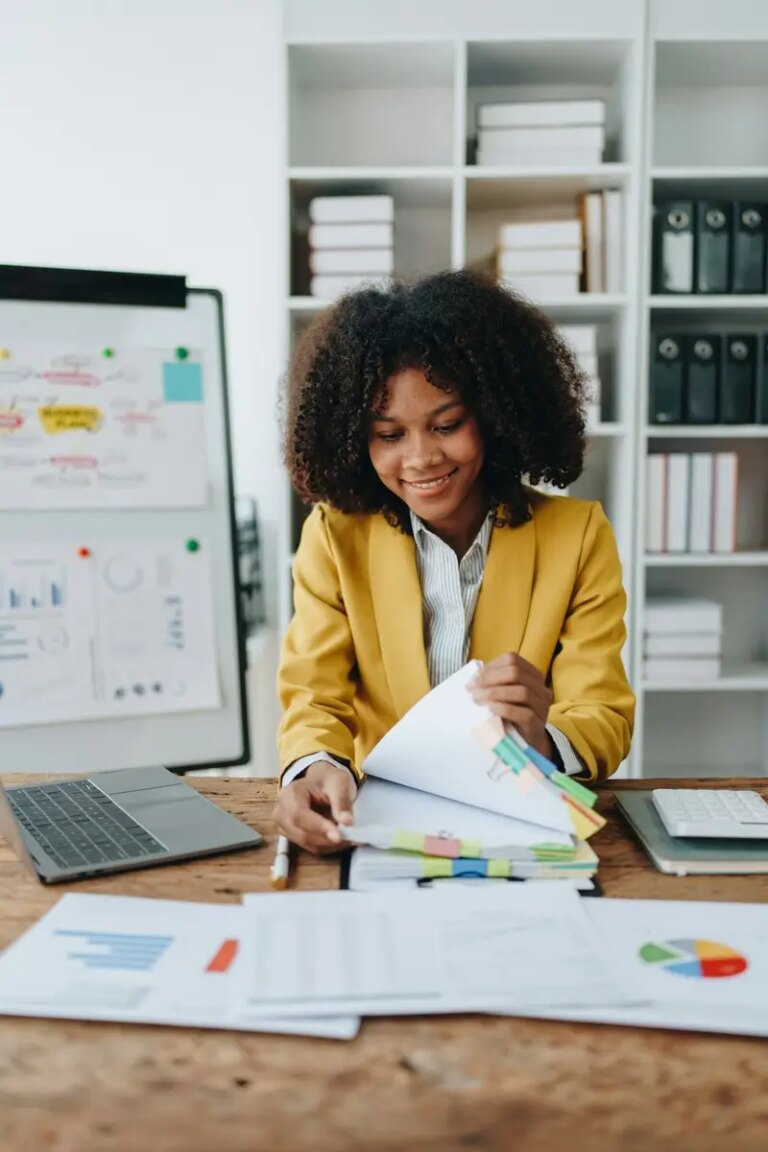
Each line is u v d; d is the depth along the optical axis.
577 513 1.28
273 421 2.98
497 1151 0.47
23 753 1.08
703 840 0.84
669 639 2.50
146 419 1.12
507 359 1.19
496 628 1.23
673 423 2.45
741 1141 0.48
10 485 1.07
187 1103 0.50
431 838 0.79
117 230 2.96
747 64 2.51
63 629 1.09
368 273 2.41
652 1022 0.56
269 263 2.95
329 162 2.70
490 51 2.42
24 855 0.79
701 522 2.50
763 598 2.81
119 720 1.12
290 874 0.79
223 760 1.16
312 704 1.12
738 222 2.40
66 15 2.88
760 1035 0.55
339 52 2.42
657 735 2.85
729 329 2.73
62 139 2.92
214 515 1.15
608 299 2.40
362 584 1.25
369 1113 0.49
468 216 2.70
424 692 1.20
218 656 1.15
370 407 1.15
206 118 2.91
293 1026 0.56
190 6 2.87
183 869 0.81
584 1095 0.50
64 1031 0.56
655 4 2.35
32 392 1.08
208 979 0.61
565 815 0.81
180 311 1.14
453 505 1.18
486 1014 0.57
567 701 1.13
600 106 2.40
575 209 2.68
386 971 0.61
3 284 1.07
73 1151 0.47
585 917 0.69
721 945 0.65
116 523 1.11
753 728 2.84
